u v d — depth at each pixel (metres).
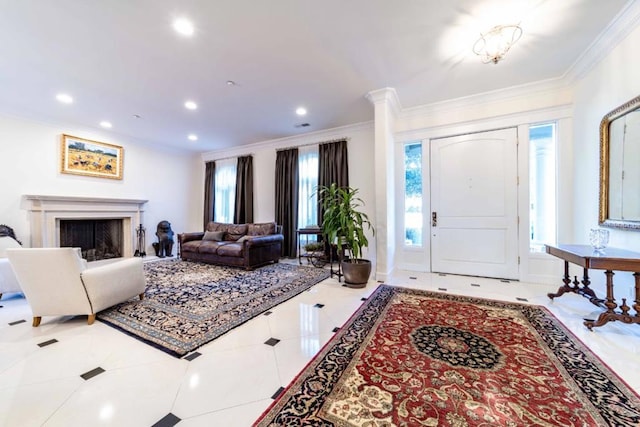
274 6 2.01
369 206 4.80
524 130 3.45
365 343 1.94
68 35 2.30
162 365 1.68
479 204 3.76
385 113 3.51
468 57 2.71
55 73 2.95
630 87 2.20
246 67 2.86
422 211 4.12
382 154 3.57
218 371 1.62
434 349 1.84
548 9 2.06
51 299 2.25
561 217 3.23
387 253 3.60
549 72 3.03
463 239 3.87
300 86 3.31
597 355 1.75
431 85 3.33
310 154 5.43
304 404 1.34
